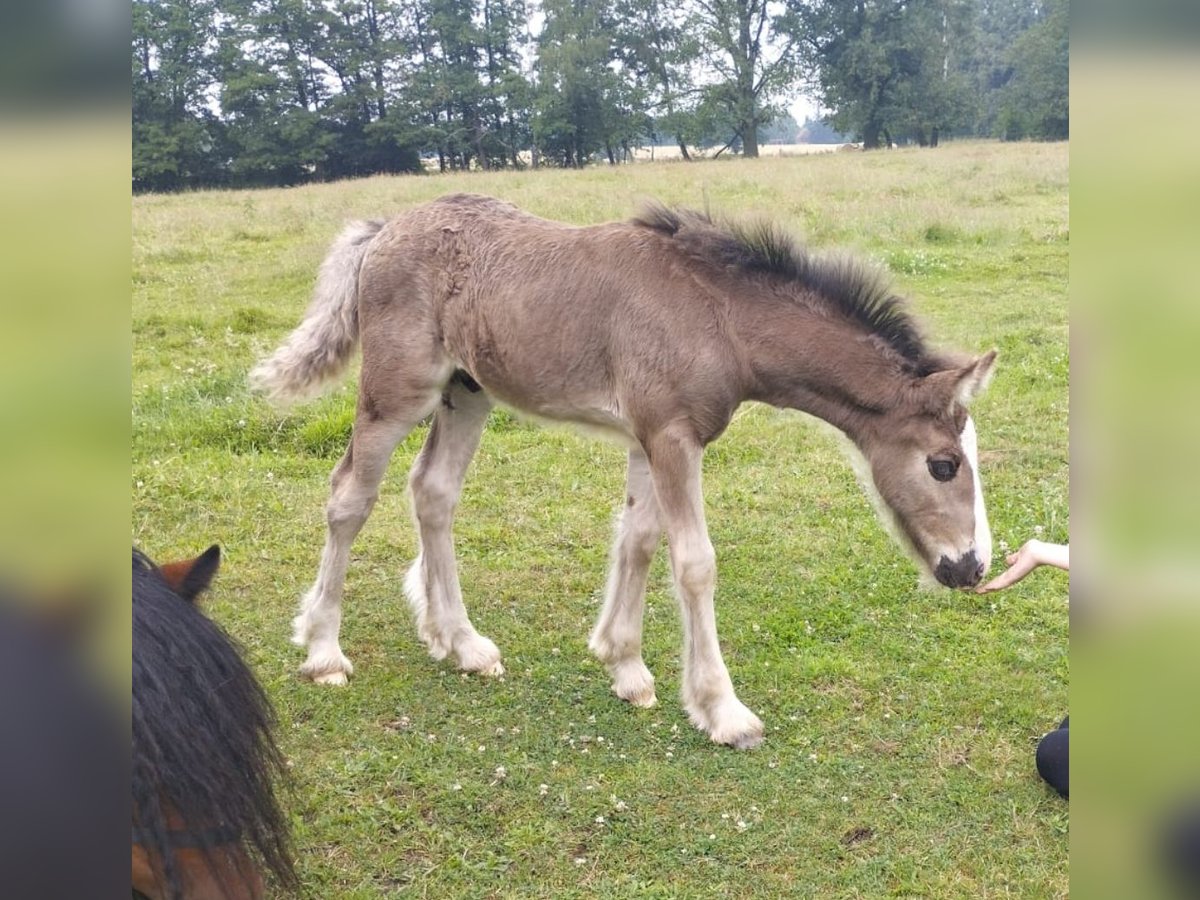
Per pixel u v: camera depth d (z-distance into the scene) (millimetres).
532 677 4023
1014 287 10094
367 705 3760
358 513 3920
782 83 45594
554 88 44156
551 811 3164
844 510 5586
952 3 46438
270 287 10484
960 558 3488
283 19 41312
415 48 47250
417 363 3842
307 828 3043
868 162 22922
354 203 17797
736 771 3391
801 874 2908
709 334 3492
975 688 3889
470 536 5285
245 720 1895
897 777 3355
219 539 5172
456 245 3820
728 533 5301
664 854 2984
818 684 3949
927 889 2846
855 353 3520
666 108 46688
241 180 38938
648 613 4645
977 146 30094
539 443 6578
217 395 7098
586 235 3693
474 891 2822
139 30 35844
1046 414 6836
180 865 1660
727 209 4090
